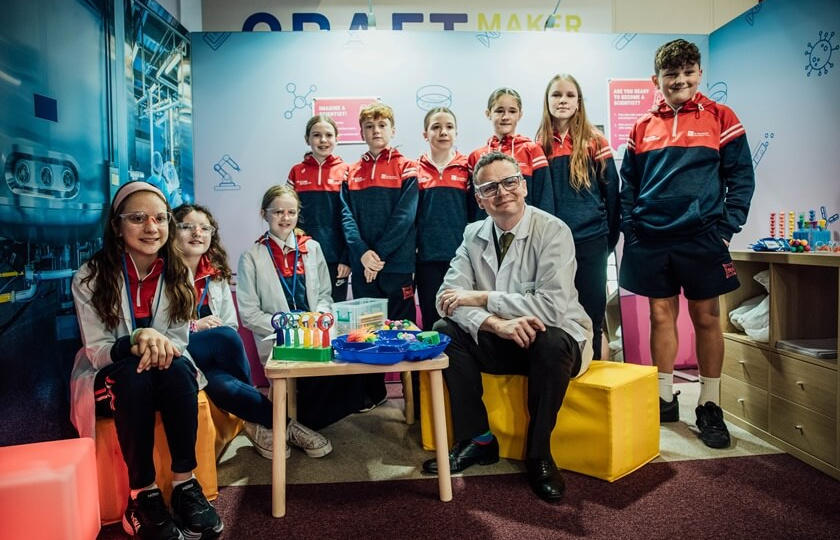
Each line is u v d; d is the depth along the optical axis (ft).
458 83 10.46
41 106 6.11
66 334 6.50
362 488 6.03
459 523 5.21
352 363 5.52
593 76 10.63
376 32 10.33
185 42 9.90
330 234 9.31
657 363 8.00
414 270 8.88
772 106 9.45
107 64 7.46
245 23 11.32
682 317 10.85
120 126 7.80
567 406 6.25
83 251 6.89
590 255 8.32
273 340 7.70
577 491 5.81
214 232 7.82
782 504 5.46
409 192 8.73
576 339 6.22
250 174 10.34
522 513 5.38
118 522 5.50
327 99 10.34
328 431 7.91
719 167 7.69
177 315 5.83
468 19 11.57
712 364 7.56
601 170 8.53
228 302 7.79
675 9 11.86
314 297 8.31
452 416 6.45
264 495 5.91
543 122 8.72
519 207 6.54
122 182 7.84
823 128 8.41
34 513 4.38
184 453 5.24
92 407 5.37
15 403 5.68
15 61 5.71
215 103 10.22
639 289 7.92
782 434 6.91
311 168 9.43
